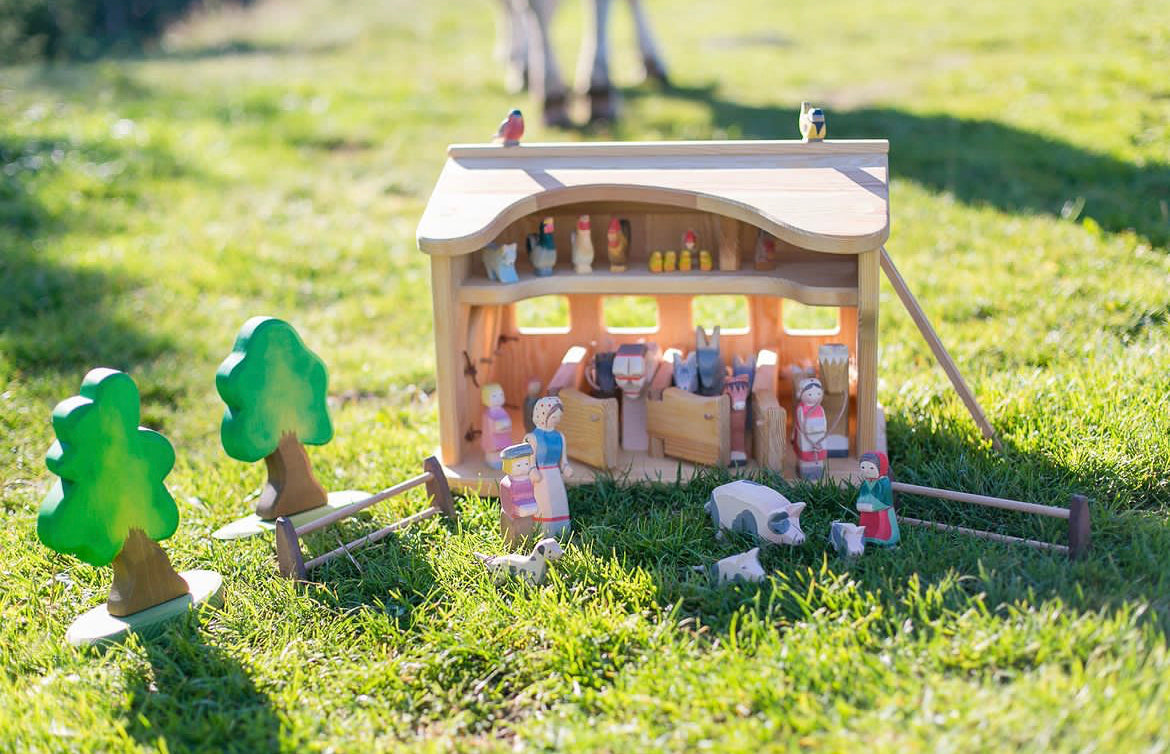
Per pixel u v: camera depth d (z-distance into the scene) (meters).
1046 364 1.98
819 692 1.36
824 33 4.60
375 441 1.90
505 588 1.54
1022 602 1.43
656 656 1.42
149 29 7.71
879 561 1.53
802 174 1.69
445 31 5.37
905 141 3.01
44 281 2.50
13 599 1.60
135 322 2.37
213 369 2.21
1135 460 1.66
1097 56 3.58
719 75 3.99
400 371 2.16
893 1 4.99
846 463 1.73
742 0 5.51
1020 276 2.27
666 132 3.31
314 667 1.46
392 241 2.73
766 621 1.44
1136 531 1.55
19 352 2.23
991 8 4.51
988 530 1.61
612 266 1.76
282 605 1.55
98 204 2.96
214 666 1.46
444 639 1.47
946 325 2.11
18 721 1.40
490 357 1.88
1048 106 3.16
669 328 1.91
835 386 1.72
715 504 1.62
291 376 1.69
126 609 1.53
